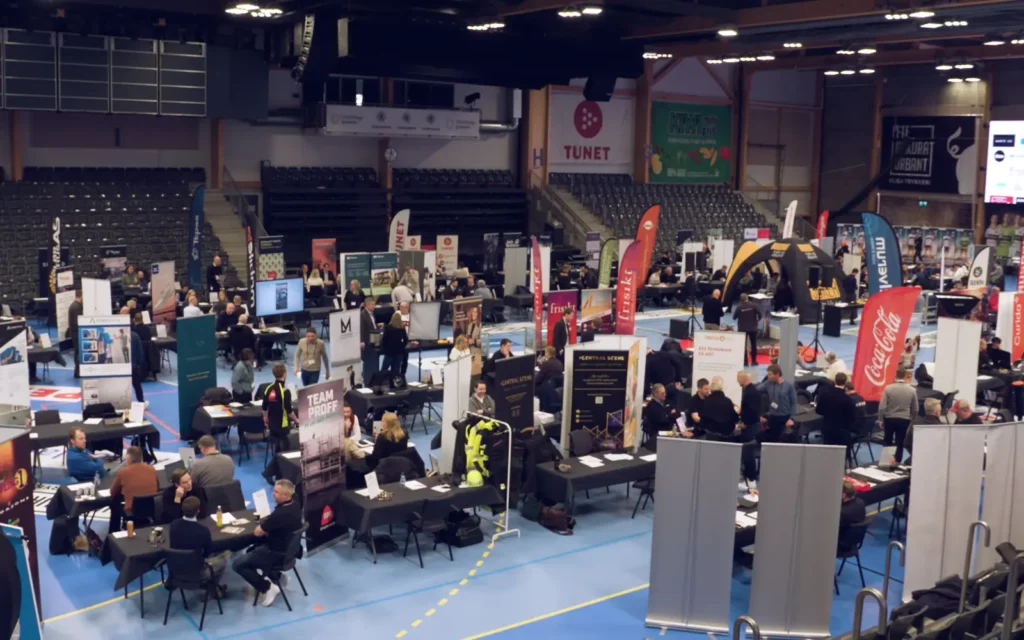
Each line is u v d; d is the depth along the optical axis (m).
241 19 30.42
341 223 34.97
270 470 13.85
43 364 21.80
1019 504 11.43
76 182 29.66
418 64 29.64
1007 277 41.94
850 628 10.74
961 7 23.95
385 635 10.27
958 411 13.98
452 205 37.69
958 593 10.02
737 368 16.50
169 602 10.41
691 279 28.08
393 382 17.12
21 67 27.47
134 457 11.63
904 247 41.41
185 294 24.61
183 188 31.19
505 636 10.32
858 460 16.73
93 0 28.61
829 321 28.00
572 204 39.72
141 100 29.41
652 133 43.34
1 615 5.32
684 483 10.43
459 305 18.23
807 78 48.28
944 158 43.81
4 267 26.47
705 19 29.78
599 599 11.29
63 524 12.03
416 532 12.33
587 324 22.23
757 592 10.49
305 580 11.59
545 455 13.83
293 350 23.88
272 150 34.19
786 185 48.50
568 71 32.66
